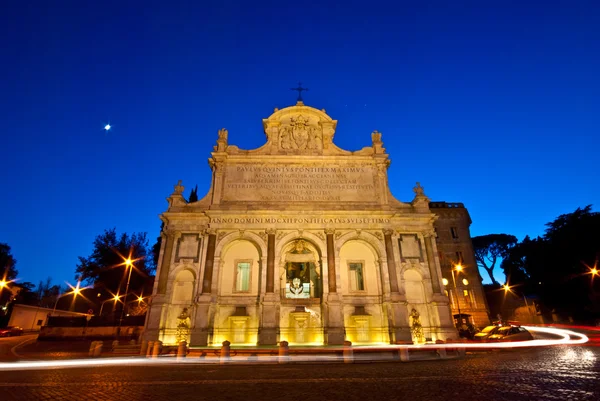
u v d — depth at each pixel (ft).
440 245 182.91
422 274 113.39
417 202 123.34
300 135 130.41
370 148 131.13
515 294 214.90
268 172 124.57
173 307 107.14
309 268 116.47
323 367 58.75
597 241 146.00
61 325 126.52
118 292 184.34
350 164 127.24
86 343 112.98
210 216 114.52
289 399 32.17
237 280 112.06
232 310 106.83
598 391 31.40
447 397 31.27
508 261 222.28
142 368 58.03
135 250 192.95
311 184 123.85
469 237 184.55
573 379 37.93
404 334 101.40
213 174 123.95
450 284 175.94
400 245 117.08
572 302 161.07
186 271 111.65
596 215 152.15
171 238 113.19
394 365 59.93
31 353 88.33
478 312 170.19
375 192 123.85
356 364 63.10
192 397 33.47
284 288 112.68
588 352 66.28
